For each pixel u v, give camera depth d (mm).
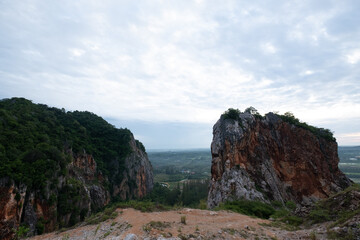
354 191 14867
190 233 10727
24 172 41594
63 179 52500
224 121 41656
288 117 44406
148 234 10008
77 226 13805
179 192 97875
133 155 108688
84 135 88438
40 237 12734
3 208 35125
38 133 57781
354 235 9938
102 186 77938
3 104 63406
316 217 14539
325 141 42562
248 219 16531
